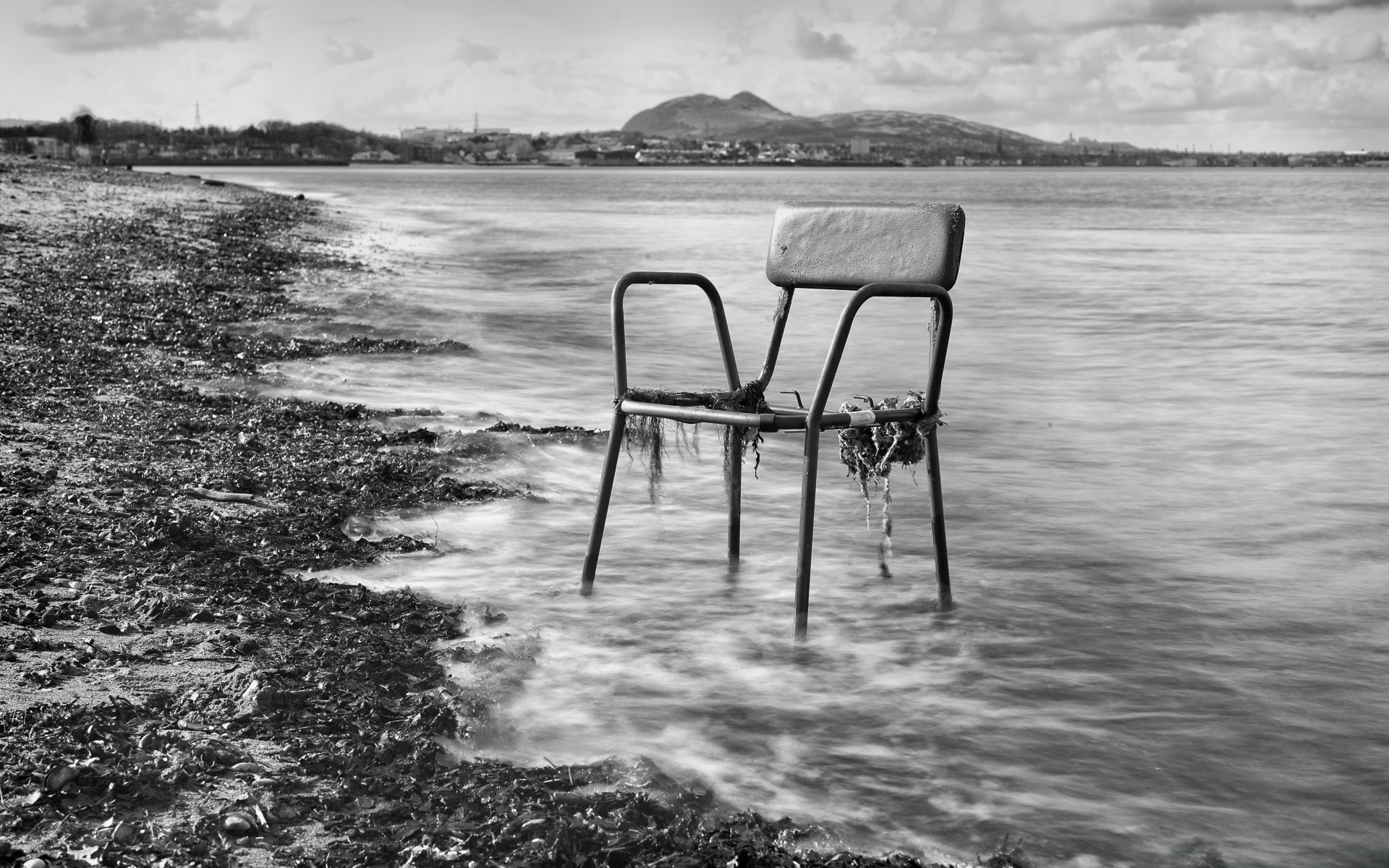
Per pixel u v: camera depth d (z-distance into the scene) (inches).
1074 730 120.6
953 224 153.5
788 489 227.9
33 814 92.0
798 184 5438.0
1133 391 361.1
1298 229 1508.4
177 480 205.0
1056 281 768.9
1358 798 106.9
